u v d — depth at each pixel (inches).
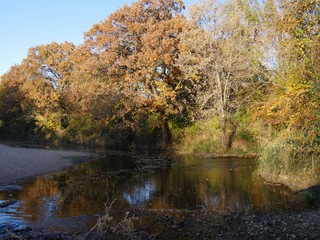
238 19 1103.6
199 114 1337.4
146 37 1291.8
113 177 781.3
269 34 845.2
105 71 1427.2
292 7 658.8
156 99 1354.6
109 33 1408.7
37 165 946.7
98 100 1481.3
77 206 514.6
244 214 450.9
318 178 568.7
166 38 1304.1
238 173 768.9
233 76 1178.6
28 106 2301.9
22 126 2578.7
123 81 1396.4
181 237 370.3
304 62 644.7
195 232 385.1
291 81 666.8
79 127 1957.4
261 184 634.2
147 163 1023.6
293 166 633.0
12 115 2645.2
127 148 1587.1
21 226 413.7
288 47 693.9
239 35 1117.1
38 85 2143.2
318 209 457.4
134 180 733.9
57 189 645.3
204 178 725.9
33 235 381.4
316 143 597.3
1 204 518.3
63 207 508.1
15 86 2502.5
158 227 405.1
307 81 602.2
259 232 377.1
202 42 1138.7
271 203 502.3
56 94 2078.0
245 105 1203.9
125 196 580.1
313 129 576.4
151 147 1544.0
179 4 1473.9
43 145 1792.6
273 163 673.0
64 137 2028.8
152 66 1322.6
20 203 531.8
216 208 487.8
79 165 1002.7
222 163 948.6
